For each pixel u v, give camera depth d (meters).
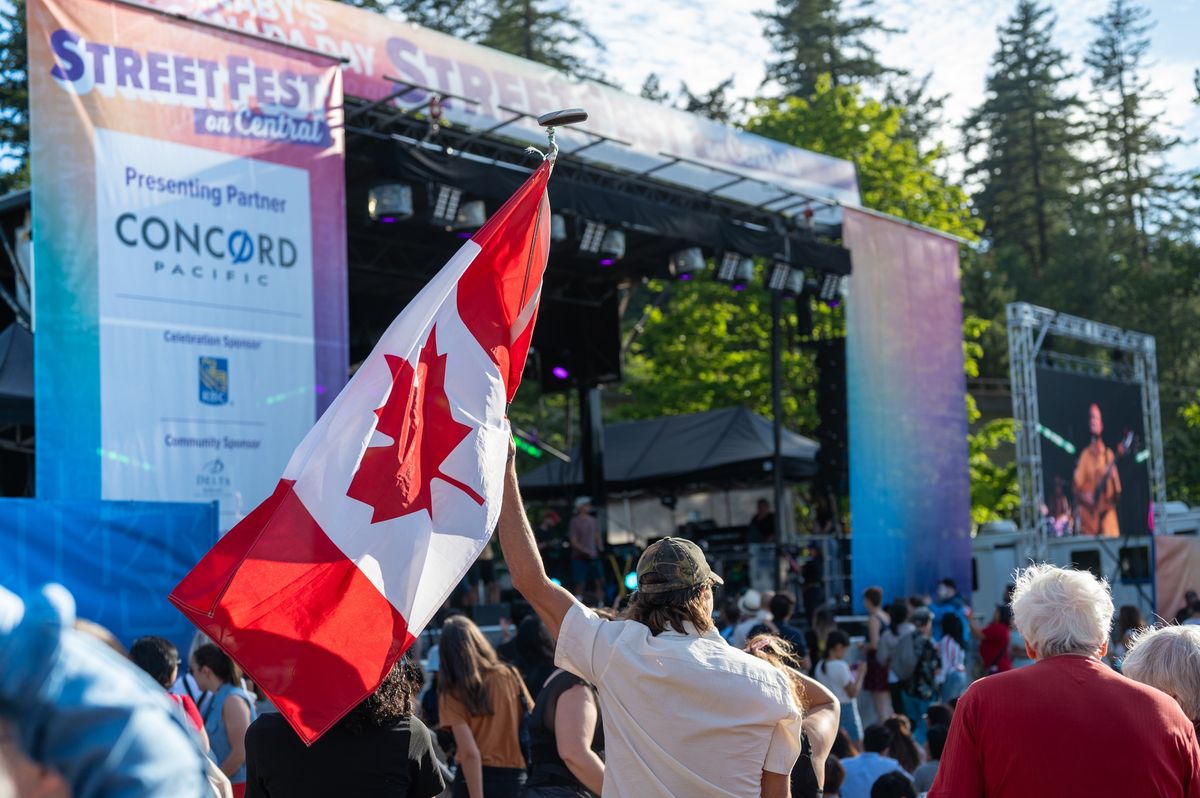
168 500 9.78
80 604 7.59
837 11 50.16
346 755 3.47
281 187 10.78
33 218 9.38
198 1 11.37
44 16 9.51
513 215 3.42
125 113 9.85
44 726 1.16
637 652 2.99
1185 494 40.25
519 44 36.62
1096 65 66.31
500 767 5.59
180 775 1.21
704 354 30.98
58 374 9.35
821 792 3.59
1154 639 3.81
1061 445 21.55
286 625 2.88
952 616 12.97
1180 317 52.28
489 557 17.84
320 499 2.97
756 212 17.80
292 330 10.71
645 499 24.22
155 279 9.91
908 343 18.36
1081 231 62.22
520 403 33.03
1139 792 3.08
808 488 30.33
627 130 15.52
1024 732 3.14
